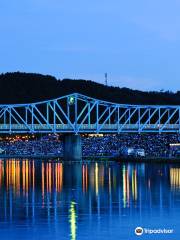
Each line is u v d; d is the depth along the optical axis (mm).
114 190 156500
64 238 96188
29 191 155125
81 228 103000
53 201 134250
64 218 111812
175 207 124375
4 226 104500
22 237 96750
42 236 97375
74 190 157375
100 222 108062
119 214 116062
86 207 125062
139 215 114875
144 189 158250
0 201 134125
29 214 115875
